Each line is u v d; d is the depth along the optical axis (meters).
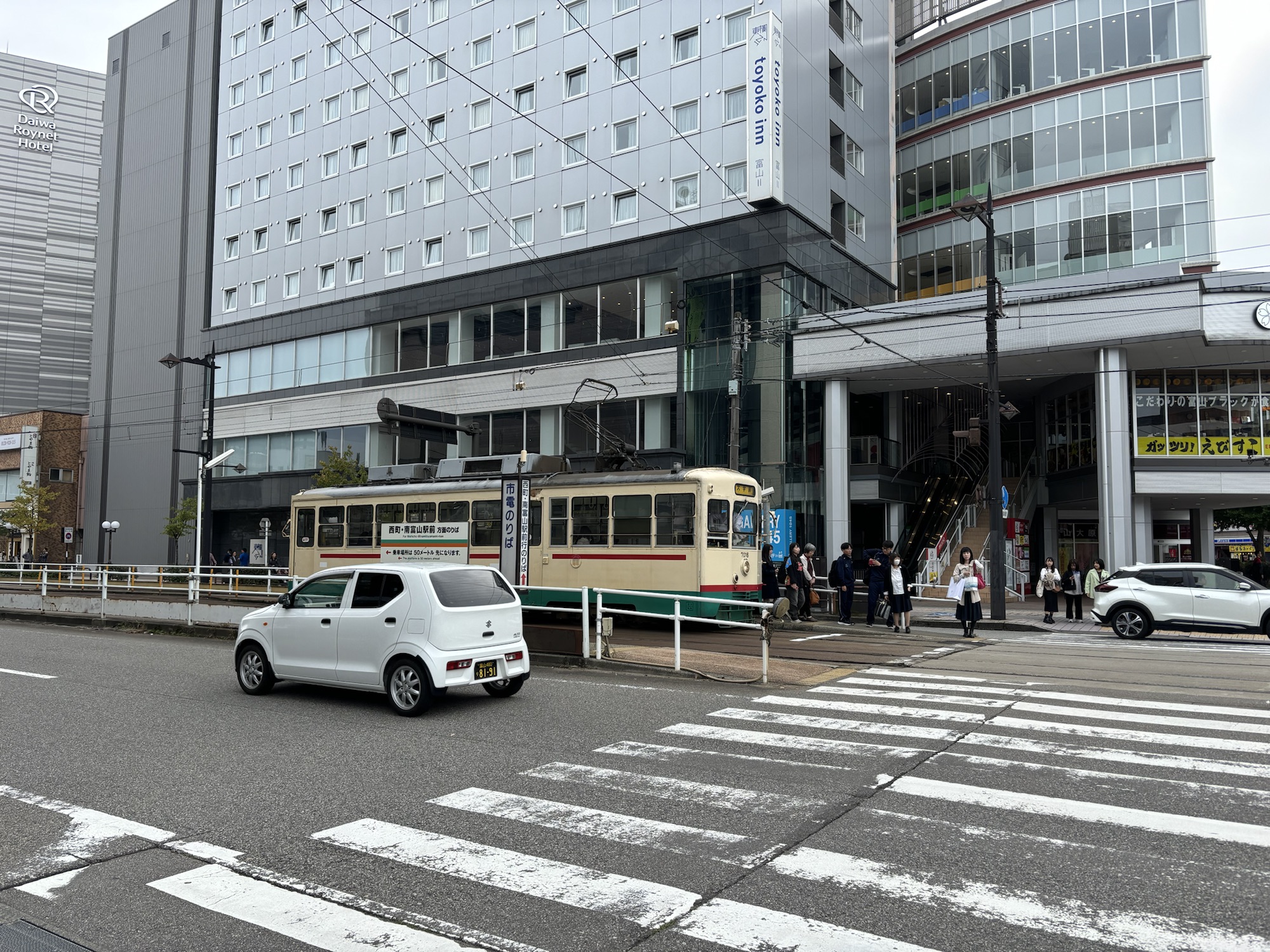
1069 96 35.03
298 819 5.86
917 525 35.31
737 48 29.66
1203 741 7.98
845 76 33.50
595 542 18.48
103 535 50.53
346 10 41.09
